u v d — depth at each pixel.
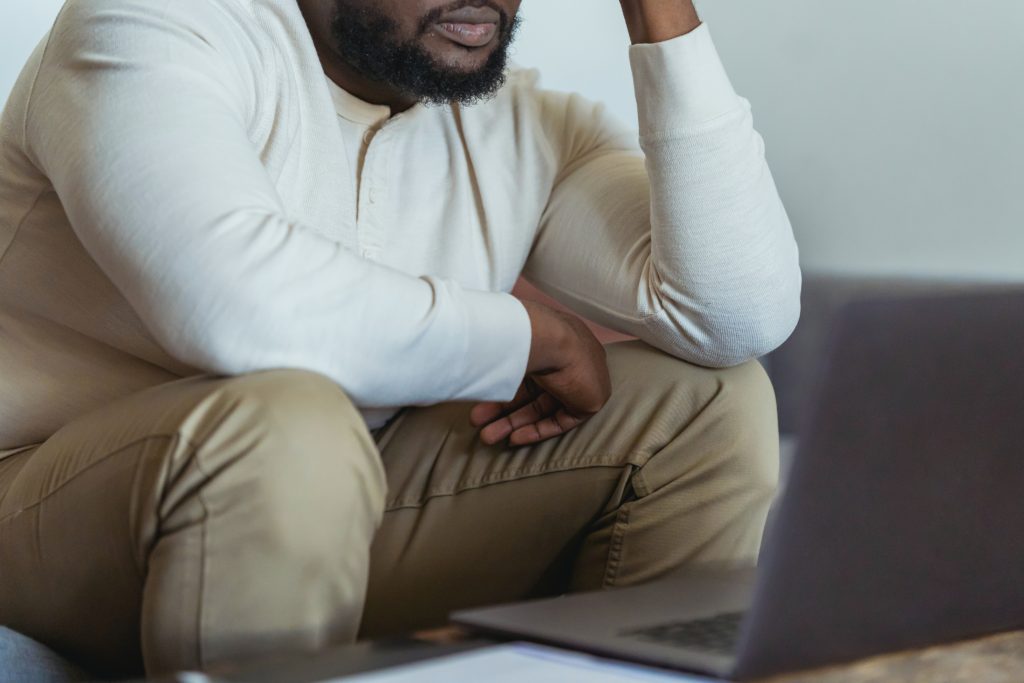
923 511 0.83
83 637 1.07
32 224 1.21
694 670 0.74
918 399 0.80
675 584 1.03
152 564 0.90
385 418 1.42
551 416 1.36
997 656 0.85
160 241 0.99
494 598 1.40
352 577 0.91
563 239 1.50
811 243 3.65
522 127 1.52
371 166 1.38
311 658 0.77
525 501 1.36
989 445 0.86
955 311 0.81
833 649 0.79
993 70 3.28
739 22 3.78
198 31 1.16
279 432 0.87
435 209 1.42
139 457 0.93
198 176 1.01
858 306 0.75
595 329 1.75
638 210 1.47
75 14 1.17
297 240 1.01
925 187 3.43
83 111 1.08
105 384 1.25
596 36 2.94
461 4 1.31
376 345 1.01
